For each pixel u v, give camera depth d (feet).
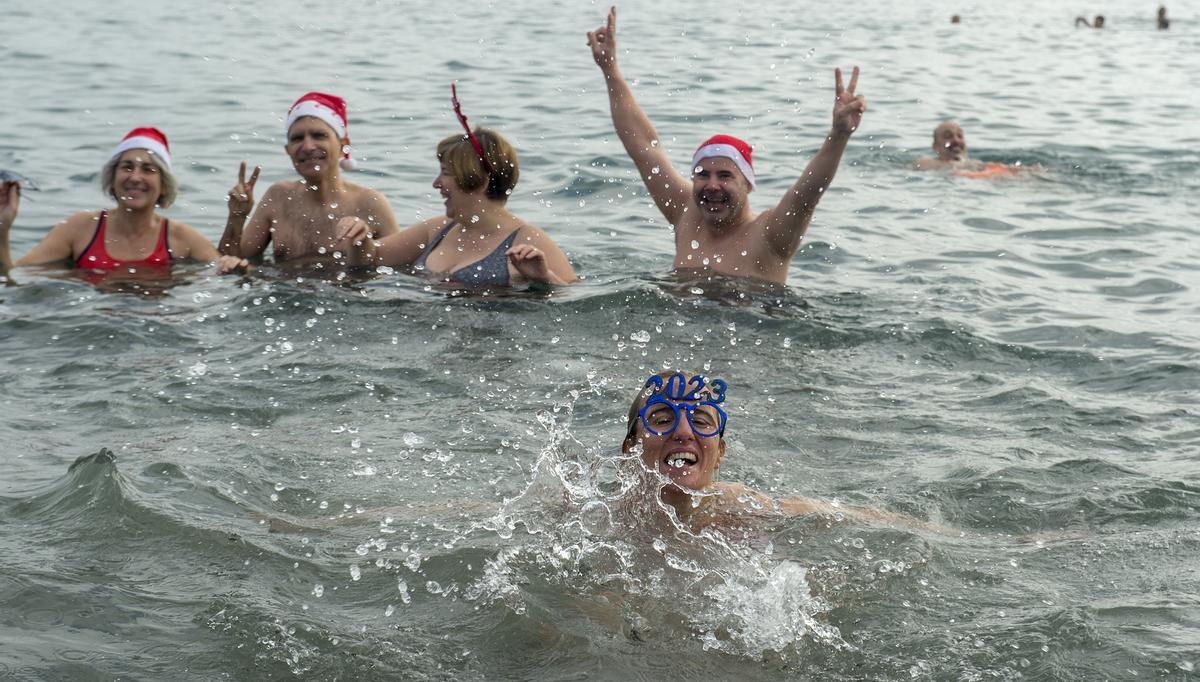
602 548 12.61
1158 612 11.41
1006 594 11.82
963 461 15.38
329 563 12.26
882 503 14.16
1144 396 18.07
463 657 10.56
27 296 22.54
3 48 53.72
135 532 12.70
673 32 67.10
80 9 69.56
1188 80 56.65
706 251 24.93
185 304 22.31
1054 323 21.88
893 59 60.59
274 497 14.10
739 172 24.30
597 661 10.48
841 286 24.39
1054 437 16.29
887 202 32.71
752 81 50.55
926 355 19.97
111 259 25.20
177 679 10.10
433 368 18.98
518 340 20.45
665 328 21.12
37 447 15.29
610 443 15.93
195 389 17.78
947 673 10.41
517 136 38.09
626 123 26.66
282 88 45.68
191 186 31.65
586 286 23.81
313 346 19.99
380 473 14.92
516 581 11.87
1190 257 27.32
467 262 24.29
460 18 71.10
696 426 13.33
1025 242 28.73
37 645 10.46
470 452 15.65
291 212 26.50
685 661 10.53
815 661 10.59
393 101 43.50
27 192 30.35
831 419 16.99
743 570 12.20
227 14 70.08
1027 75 57.41
